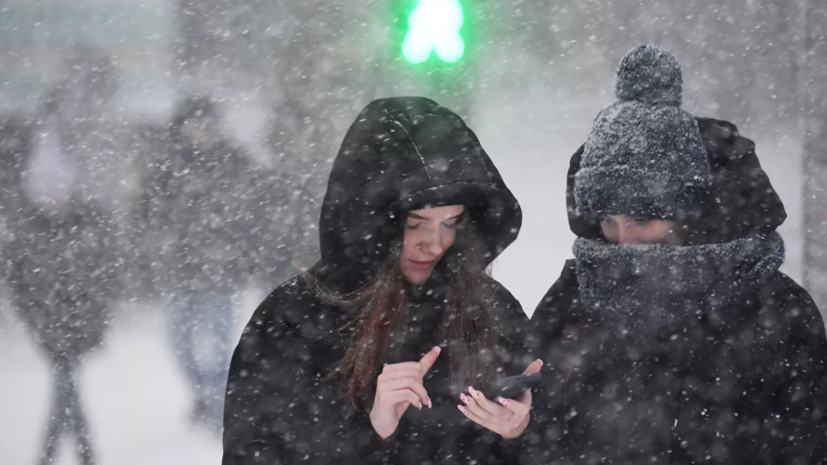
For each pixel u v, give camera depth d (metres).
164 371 10.08
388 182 4.97
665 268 4.54
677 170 4.58
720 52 15.67
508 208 5.28
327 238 5.20
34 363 10.57
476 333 5.29
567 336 5.16
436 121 5.04
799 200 12.05
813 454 4.49
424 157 4.93
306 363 5.23
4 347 10.91
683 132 4.65
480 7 17.67
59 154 13.34
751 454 4.58
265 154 15.25
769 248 4.56
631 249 4.61
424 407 5.28
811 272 10.00
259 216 13.02
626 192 4.59
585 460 4.95
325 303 5.24
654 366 4.76
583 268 4.88
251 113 16.66
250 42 17.97
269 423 5.17
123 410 9.27
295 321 5.25
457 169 4.92
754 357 4.57
